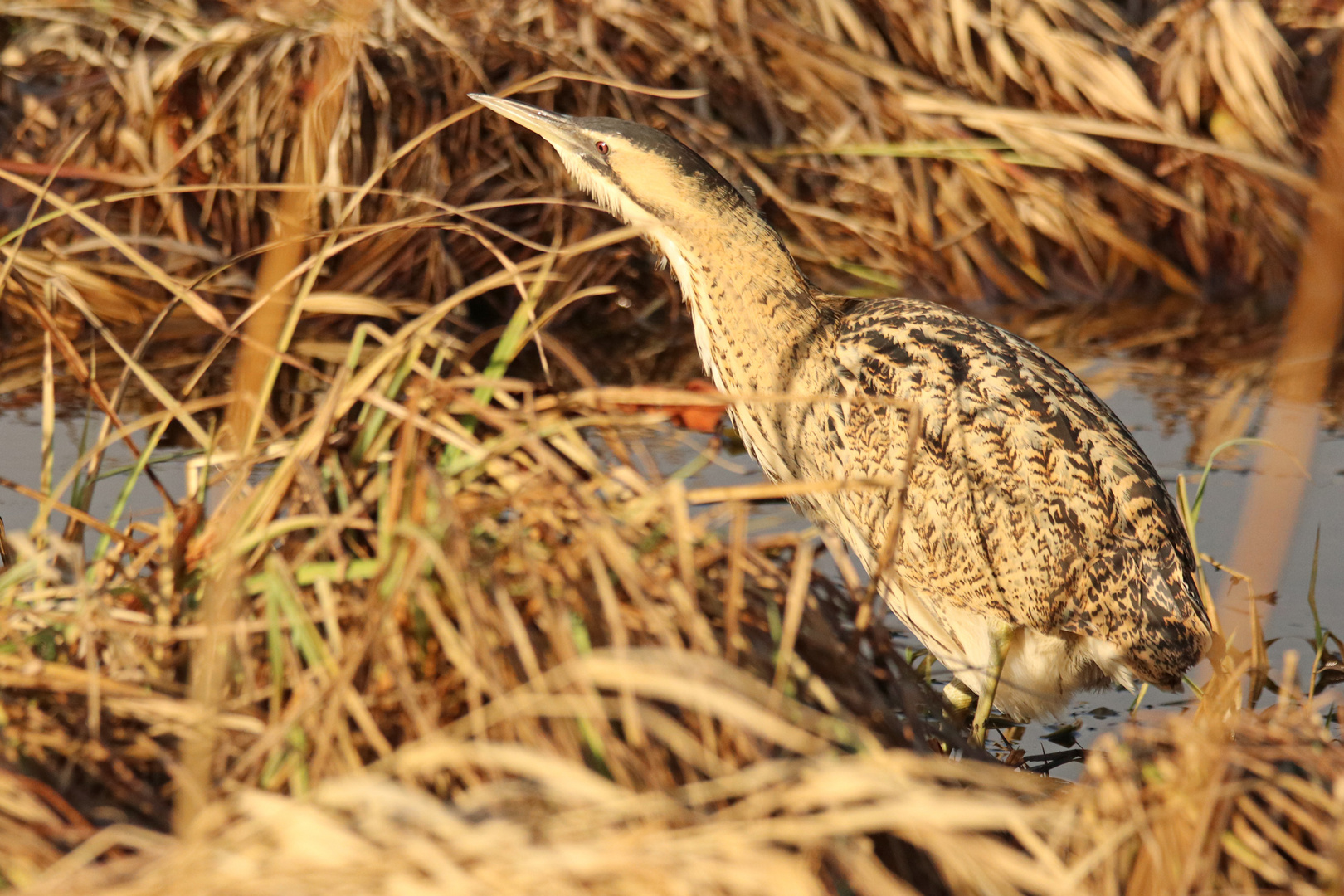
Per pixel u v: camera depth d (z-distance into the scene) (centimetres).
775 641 634
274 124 1441
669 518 634
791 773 530
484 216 1448
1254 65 1620
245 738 570
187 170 1443
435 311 673
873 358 935
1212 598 923
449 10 1536
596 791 487
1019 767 820
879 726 632
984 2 1642
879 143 1570
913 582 931
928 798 504
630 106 1530
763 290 964
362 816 504
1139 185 1588
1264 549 554
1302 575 961
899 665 674
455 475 648
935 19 1608
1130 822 563
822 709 627
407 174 1435
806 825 487
